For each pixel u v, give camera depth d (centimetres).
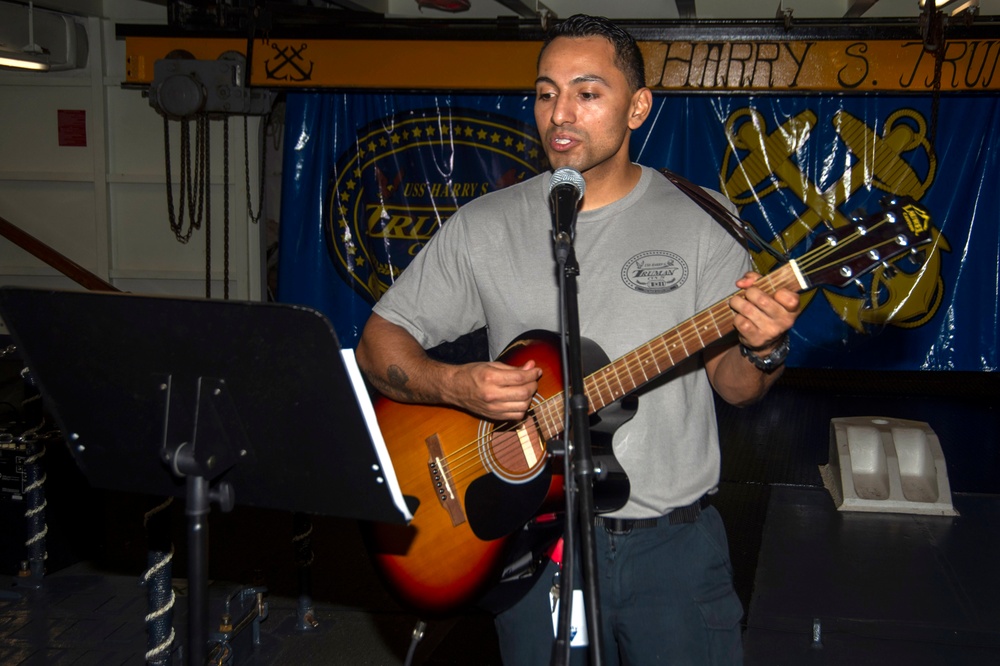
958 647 303
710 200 196
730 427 595
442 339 222
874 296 614
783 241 619
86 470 170
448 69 580
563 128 188
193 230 686
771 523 415
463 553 207
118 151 686
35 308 154
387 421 214
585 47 188
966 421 617
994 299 602
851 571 362
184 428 155
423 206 646
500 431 205
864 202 608
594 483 186
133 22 663
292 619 350
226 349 147
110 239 690
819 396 683
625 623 191
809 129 607
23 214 696
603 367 188
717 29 557
